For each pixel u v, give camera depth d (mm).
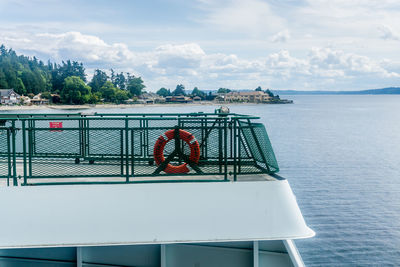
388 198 35781
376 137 93562
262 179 5562
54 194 5184
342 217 30234
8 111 165500
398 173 48281
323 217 30250
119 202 5176
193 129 6336
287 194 5363
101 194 5191
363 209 32312
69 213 5137
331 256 23531
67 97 197625
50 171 6707
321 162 54844
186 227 5129
